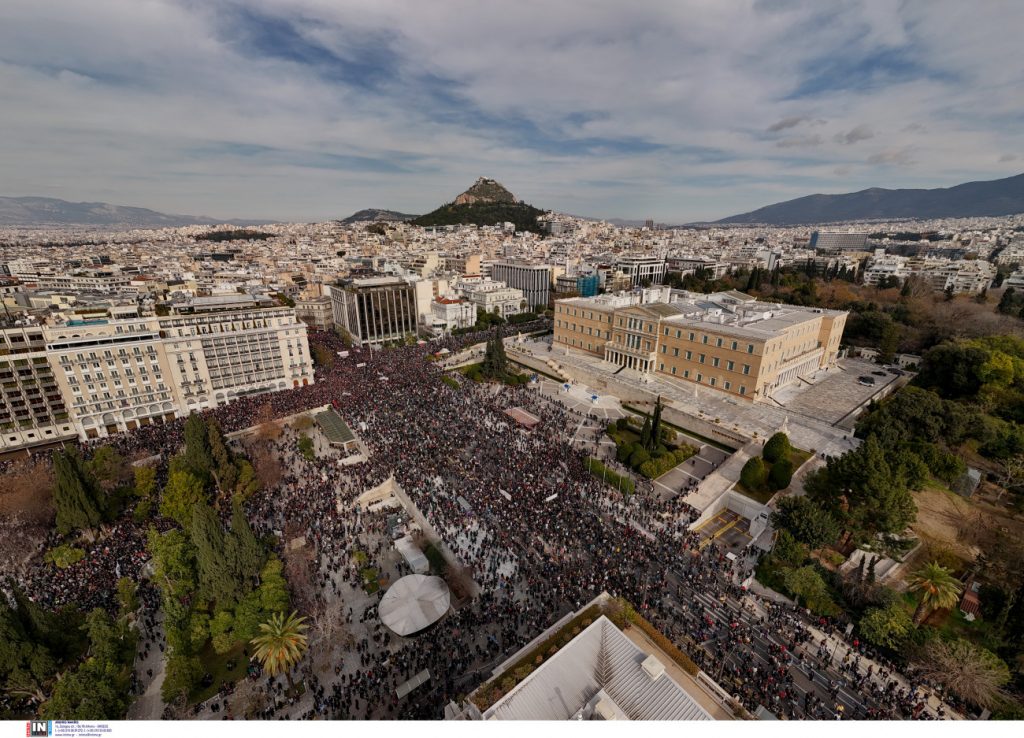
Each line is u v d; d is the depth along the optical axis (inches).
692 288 7081.7
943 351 3609.7
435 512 2519.7
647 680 1268.5
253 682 1718.8
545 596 1956.2
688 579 2007.9
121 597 2003.0
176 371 3873.0
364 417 3686.0
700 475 2859.3
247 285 6584.6
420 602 1935.3
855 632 1720.0
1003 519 2277.3
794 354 4089.6
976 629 1706.4
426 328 7022.6
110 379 3582.7
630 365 4498.0
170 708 1619.1
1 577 2197.3
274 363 4372.5
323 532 2452.0
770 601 1884.8
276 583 1910.7
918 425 2790.4
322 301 7460.6
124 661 1660.9
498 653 1744.6
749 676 1557.6
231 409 3949.3
